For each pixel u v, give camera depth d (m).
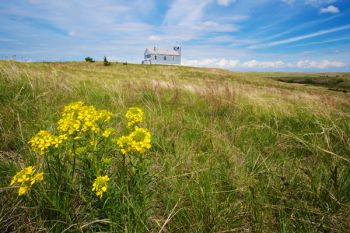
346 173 2.79
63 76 8.02
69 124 1.81
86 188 1.95
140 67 59.44
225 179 2.65
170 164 2.88
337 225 2.05
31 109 4.30
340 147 3.72
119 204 1.85
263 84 49.84
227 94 7.17
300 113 6.05
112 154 2.80
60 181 1.90
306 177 2.78
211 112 5.87
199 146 3.53
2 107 4.16
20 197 1.99
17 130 3.32
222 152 3.30
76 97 6.05
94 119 1.85
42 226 1.75
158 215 2.22
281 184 2.62
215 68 74.88
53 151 1.80
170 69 62.22
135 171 1.97
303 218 2.14
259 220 2.04
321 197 2.35
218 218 2.03
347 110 6.77
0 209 1.90
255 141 4.05
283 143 3.85
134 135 1.75
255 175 2.82
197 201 2.19
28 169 1.56
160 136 3.67
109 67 53.38
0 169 2.38
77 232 1.74
